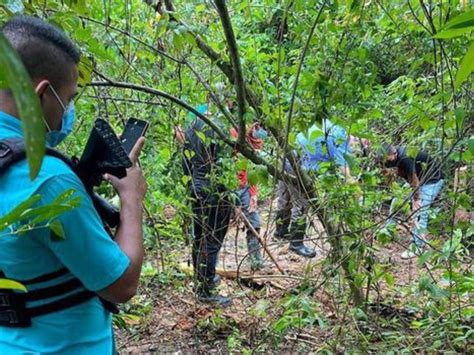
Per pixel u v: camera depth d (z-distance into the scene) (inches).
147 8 142.3
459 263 138.9
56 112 56.5
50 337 59.9
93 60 108.4
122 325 134.9
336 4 120.4
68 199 48.8
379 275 138.0
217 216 165.2
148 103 138.3
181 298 181.5
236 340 153.9
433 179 134.3
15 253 55.7
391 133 142.9
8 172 53.9
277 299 165.6
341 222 135.0
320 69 126.7
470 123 119.0
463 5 106.6
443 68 129.0
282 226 164.2
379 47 134.6
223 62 129.3
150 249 198.5
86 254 55.6
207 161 152.9
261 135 137.3
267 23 148.3
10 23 54.9
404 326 143.6
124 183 63.4
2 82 23.1
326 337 146.4
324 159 135.9
